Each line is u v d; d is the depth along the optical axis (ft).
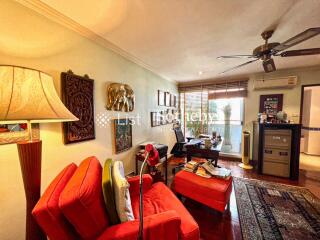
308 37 4.63
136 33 6.23
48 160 4.90
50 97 3.08
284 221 5.90
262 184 9.02
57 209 2.59
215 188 5.88
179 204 4.64
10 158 4.10
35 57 4.57
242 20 5.39
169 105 14.20
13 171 4.16
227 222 5.98
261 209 6.64
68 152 5.50
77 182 3.09
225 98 13.93
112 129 7.59
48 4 4.50
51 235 2.56
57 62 5.14
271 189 8.39
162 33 6.23
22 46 4.28
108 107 7.27
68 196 2.67
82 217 2.69
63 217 2.68
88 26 5.70
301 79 11.20
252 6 4.69
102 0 4.36
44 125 4.79
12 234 4.17
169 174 10.74
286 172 9.93
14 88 2.60
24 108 2.59
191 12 4.96
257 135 11.19
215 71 11.81
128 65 8.73
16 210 4.24
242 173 10.78
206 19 5.32
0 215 3.97
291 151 9.77
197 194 6.25
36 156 3.10
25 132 4.36
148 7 4.69
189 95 16.03
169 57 8.87
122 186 3.46
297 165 9.59
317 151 15.39
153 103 11.56
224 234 5.40
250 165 12.21
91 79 6.28
